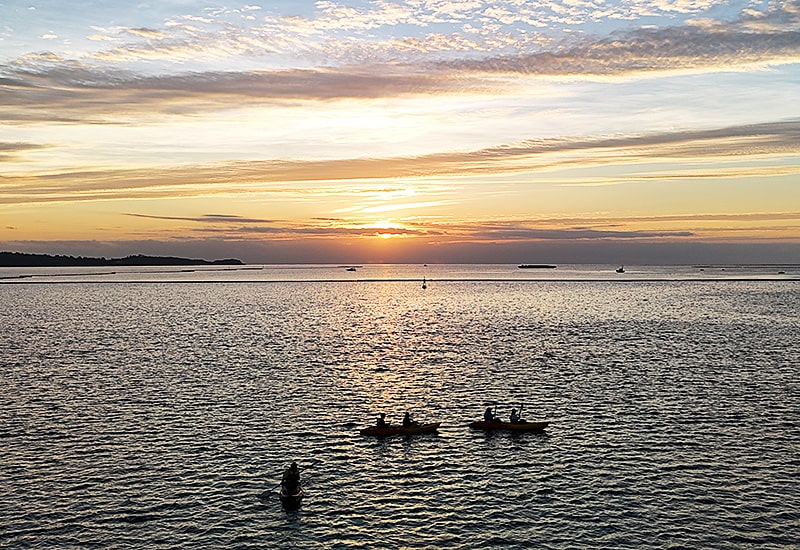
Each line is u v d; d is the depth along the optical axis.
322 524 36.94
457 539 35.28
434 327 119.31
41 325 121.62
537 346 94.81
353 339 102.88
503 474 43.75
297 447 48.88
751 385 67.31
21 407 58.72
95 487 41.22
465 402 61.44
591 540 35.00
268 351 90.38
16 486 41.19
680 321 127.75
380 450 48.38
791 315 138.75
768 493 40.19
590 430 52.53
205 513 38.06
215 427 53.28
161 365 79.19
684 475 43.06
